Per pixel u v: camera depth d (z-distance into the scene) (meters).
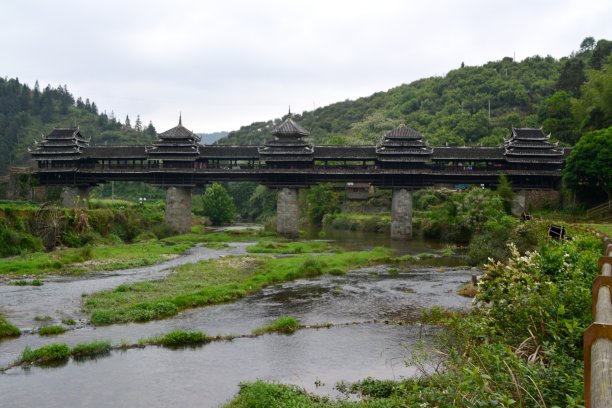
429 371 16.55
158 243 64.81
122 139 188.12
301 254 56.59
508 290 12.62
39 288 34.12
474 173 73.06
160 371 18.33
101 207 82.88
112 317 25.83
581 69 123.25
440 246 64.56
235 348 21.38
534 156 71.94
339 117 195.62
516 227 44.75
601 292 7.57
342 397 15.62
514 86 140.75
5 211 50.00
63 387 16.67
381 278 40.19
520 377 8.00
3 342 21.97
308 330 24.39
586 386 5.38
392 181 74.50
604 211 60.88
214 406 15.14
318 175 75.94
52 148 79.69
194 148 76.44
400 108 166.50
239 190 154.38
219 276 39.28
